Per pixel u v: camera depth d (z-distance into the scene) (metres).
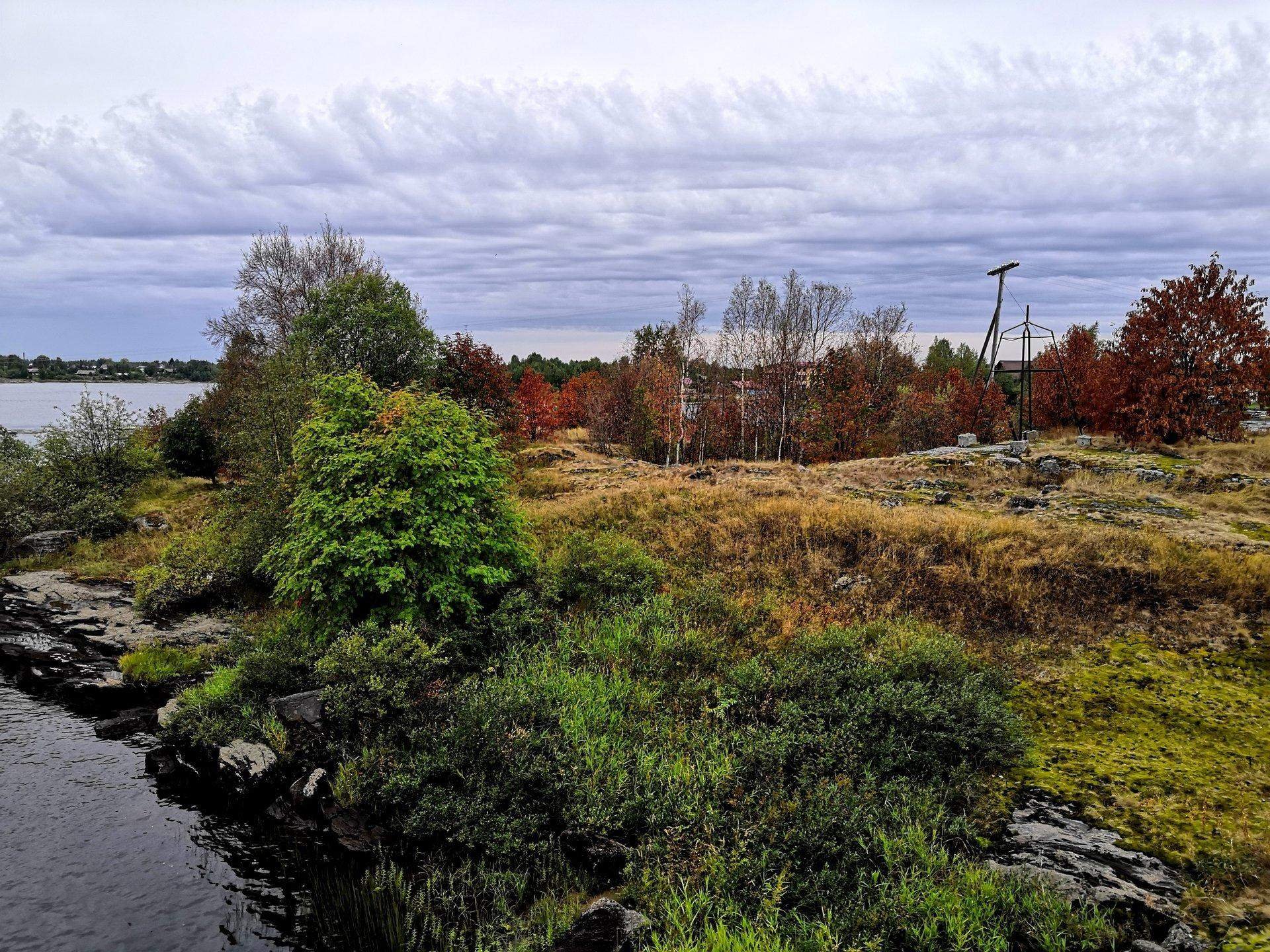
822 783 7.91
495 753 8.91
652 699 10.34
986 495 19.53
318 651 11.64
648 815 7.96
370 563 11.38
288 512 14.06
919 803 7.64
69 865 8.60
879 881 6.55
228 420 29.22
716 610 13.07
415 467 12.10
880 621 12.22
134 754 11.52
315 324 27.30
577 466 31.44
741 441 41.75
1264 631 10.88
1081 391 29.62
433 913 7.29
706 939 6.11
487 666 11.49
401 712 9.98
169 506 27.39
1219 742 8.61
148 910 7.83
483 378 29.81
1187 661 10.46
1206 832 7.04
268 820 9.20
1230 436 21.66
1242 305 21.45
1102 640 11.21
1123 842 6.98
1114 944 5.57
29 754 11.49
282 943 7.32
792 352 41.06
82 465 26.28
